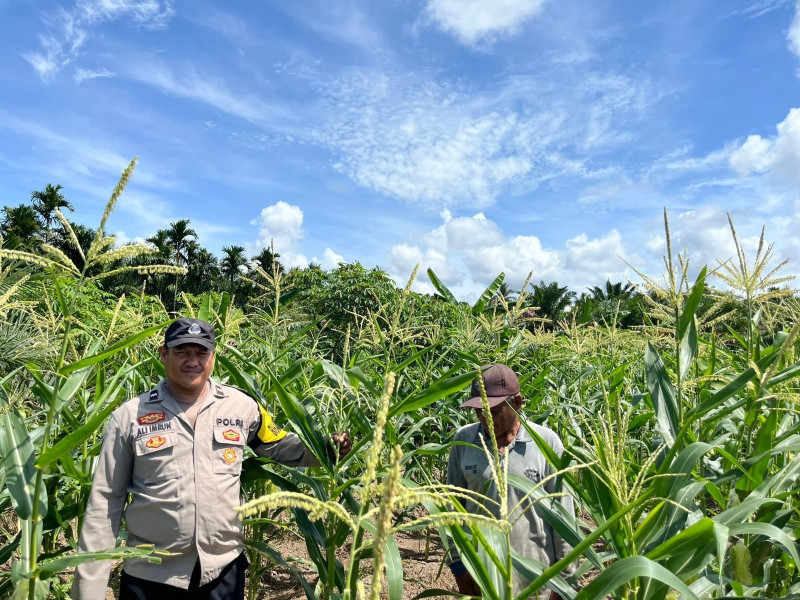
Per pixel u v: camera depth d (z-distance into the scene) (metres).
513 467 3.14
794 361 3.46
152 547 2.12
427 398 3.06
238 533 2.95
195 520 2.75
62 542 4.36
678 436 2.38
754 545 2.58
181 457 2.78
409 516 4.84
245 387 3.41
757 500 2.07
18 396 3.17
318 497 2.98
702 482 2.32
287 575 4.73
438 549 5.47
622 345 7.27
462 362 3.20
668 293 2.79
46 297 3.77
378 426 1.28
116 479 2.74
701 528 1.69
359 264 11.88
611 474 2.06
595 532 1.62
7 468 2.24
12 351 4.00
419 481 5.36
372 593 1.14
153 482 2.74
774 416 2.69
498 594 1.85
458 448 3.44
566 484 2.65
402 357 6.07
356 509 2.99
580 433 3.54
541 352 7.45
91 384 4.18
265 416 3.21
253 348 5.54
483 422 3.25
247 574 4.69
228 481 2.89
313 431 3.06
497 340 6.36
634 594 2.03
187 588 2.74
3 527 3.73
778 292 2.98
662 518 2.10
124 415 2.80
